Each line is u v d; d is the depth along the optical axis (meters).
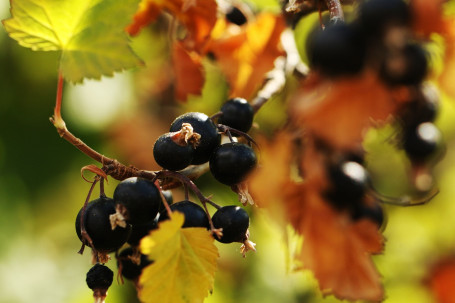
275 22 0.52
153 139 0.59
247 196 0.46
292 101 0.45
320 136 0.45
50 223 0.61
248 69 0.52
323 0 0.50
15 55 0.59
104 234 0.45
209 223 0.45
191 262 0.45
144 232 0.46
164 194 0.46
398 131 0.54
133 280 0.47
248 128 0.48
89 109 0.59
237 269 0.64
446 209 0.71
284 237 0.49
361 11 0.43
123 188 0.45
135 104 0.60
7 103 0.59
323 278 0.50
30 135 0.59
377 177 0.60
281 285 0.65
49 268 0.61
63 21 0.47
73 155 0.60
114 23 0.47
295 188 0.50
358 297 0.50
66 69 0.46
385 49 0.43
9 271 0.60
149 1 0.52
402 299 0.67
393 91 0.44
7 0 0.59
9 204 0.59
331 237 0.50
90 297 0.62
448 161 0.67
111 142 0.59
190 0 0.52
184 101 0.54
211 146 0.46
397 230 0.69
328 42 0.44
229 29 0.53
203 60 0.55
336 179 0.50
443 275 0.67
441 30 0.43
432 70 0.45
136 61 0.47
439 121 0.64
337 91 0.44
